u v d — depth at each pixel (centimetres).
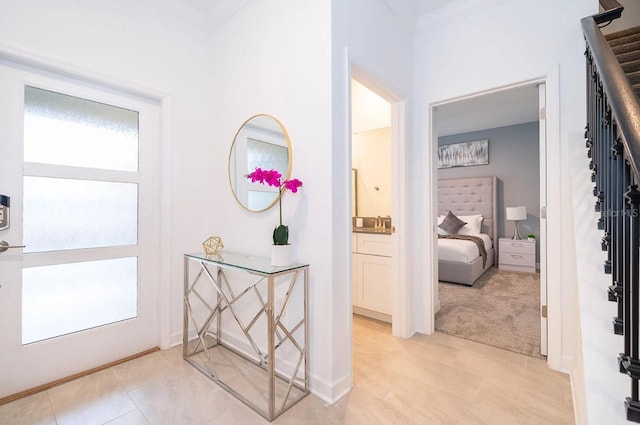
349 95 176
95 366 195
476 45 227
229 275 229
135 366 199
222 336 235
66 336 184
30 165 173
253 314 209
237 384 178
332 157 165
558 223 192
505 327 263
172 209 225
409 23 244
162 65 221
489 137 542
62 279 185
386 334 251
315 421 147
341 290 170
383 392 170
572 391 165
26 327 172
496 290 378
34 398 164
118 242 208
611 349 95
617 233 104
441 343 233
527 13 207
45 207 180
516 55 211
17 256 168
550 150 196
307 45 175
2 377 162
